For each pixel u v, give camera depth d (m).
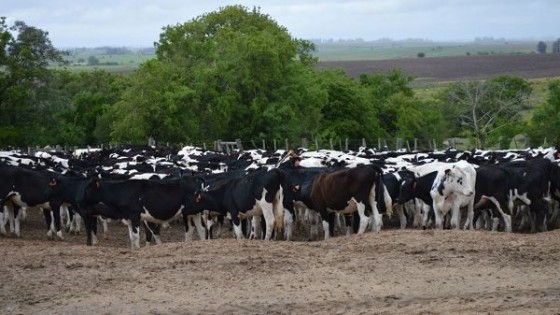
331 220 25.44
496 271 17.48
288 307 15.35
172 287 16.75
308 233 29.06
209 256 19.23
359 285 16.67
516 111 79.75
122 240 27.59
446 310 14.82
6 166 26.38
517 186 25.92
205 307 15.42
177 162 34.88
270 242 21.03
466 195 24.84
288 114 66.19
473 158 31.58
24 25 71.31
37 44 71.69
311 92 69.06
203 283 17.00
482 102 78.75
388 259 18.61
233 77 66.00
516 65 199.62
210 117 65.25
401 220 27.91
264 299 15.86
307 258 18.94
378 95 85.19
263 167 27.47
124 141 64.19
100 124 73.25
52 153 42.50
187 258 19.08
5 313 15.30
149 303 15.70
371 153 38.84
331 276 17.36
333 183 24.36
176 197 24.19
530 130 63.88
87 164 35.09
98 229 30.33
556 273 17.27
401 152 39.66
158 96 61.72
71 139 76.25
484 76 167.75
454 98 80.94
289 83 68.25
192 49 69.00
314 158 32.38
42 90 73.12
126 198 23.91
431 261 18.34
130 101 62.03
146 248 20.56
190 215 24.62
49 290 16.70
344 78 82.81
